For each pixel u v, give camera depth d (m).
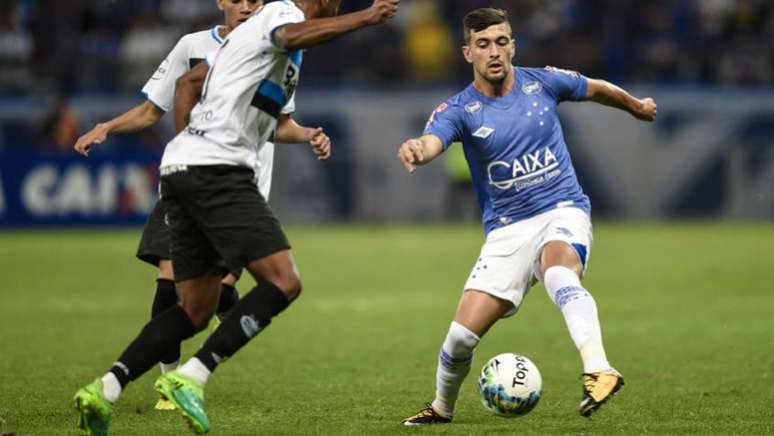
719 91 89.81
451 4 101.19
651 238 76.62
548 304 47.88
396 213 88.19
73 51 94.31
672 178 88.56
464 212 89.31
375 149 87.50
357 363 33.00
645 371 31.39
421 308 46.31
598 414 25.09
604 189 88.12
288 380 30.08
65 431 23.11
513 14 100.38
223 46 21.44
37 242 74.75
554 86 24.70
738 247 70.44
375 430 23.27
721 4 101.81
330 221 87.44
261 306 20.62
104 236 78.69
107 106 85.75
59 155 81.38
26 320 42.41
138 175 82.25
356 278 57.28
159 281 26.11
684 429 23.28
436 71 97.25
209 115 21.11
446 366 23.62
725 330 39.28
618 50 98.25
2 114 84.50
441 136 23.70
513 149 24.02
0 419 22.61
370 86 93.31
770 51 98.62
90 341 37.28
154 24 93.50
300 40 20.55
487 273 23.75
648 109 25.83
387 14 20.45
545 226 23.94
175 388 20.02
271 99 21.23
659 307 45.78
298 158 86.75
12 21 95.06
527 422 24.17
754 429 23.28
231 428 23.52
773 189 88.81
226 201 20.83
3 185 80.94
